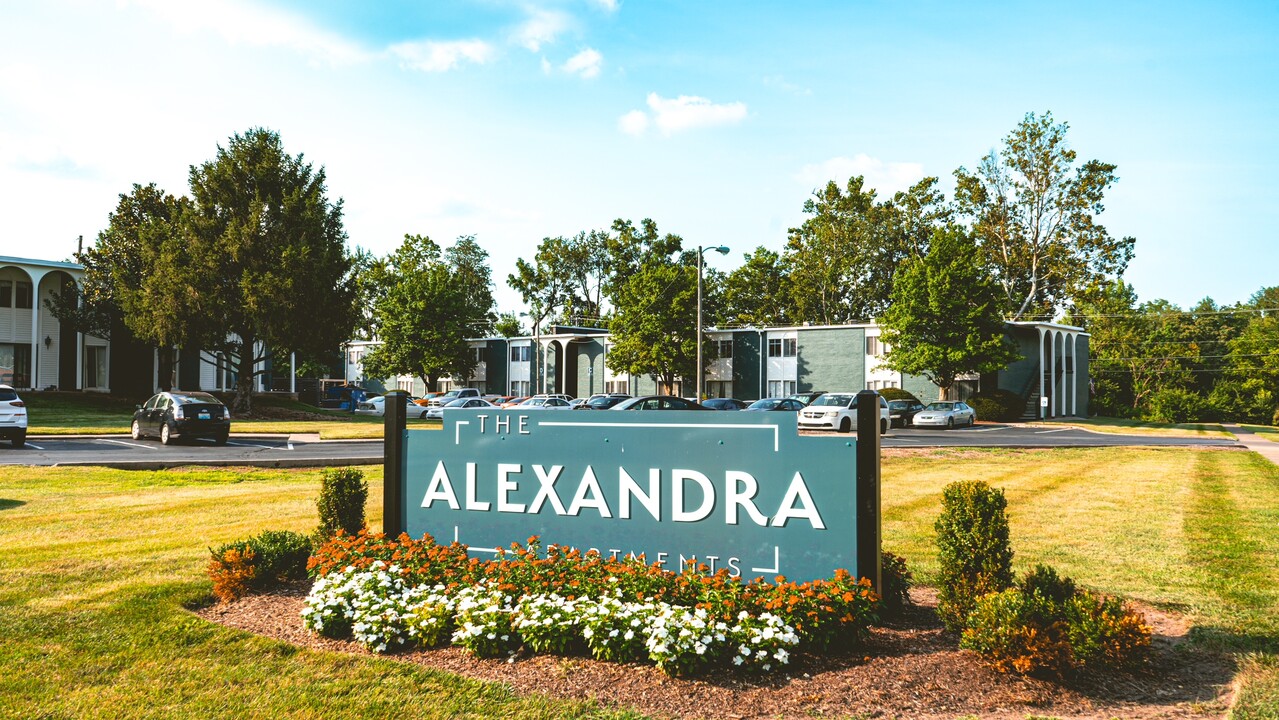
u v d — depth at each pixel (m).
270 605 6.43
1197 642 5.70
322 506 7.56
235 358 52.31
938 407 39.28
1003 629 4.89
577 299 92.88
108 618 6.04
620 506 6.38
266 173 37.91
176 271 36.19
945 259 44.69
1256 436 32.75
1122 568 8.00
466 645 5.24
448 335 61.97
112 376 43.34
